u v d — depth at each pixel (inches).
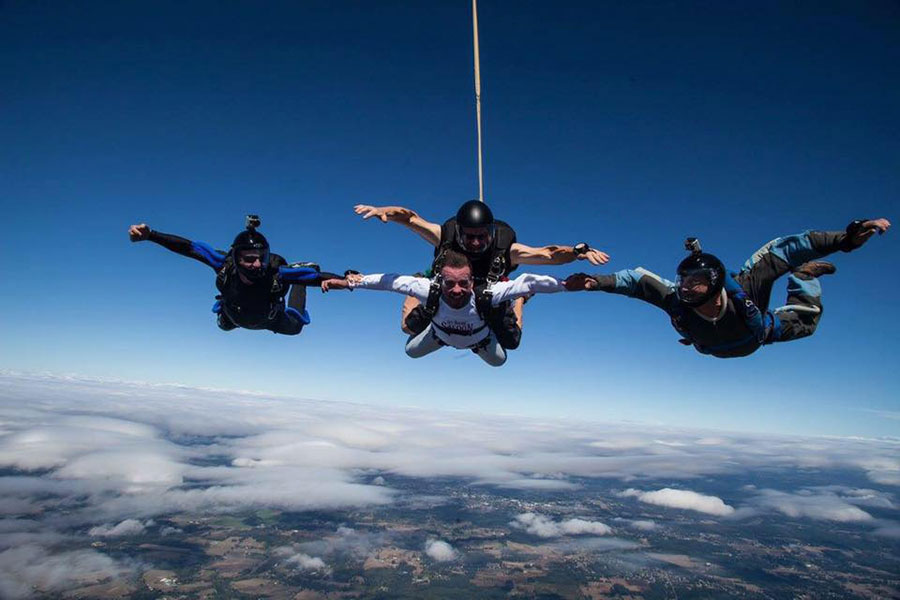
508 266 277.0
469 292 247.6
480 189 307.3
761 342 255.6
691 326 251.0
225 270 286.4
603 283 246.1
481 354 299.4
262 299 293.7
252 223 277.9
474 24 304.7
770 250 247.6
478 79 304.3
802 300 275.0
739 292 235.8
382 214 263.6
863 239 214.7
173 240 278.5
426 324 297.4
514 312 296.8
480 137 307.0
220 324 344.2
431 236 288.4
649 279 248.4
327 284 277.9
